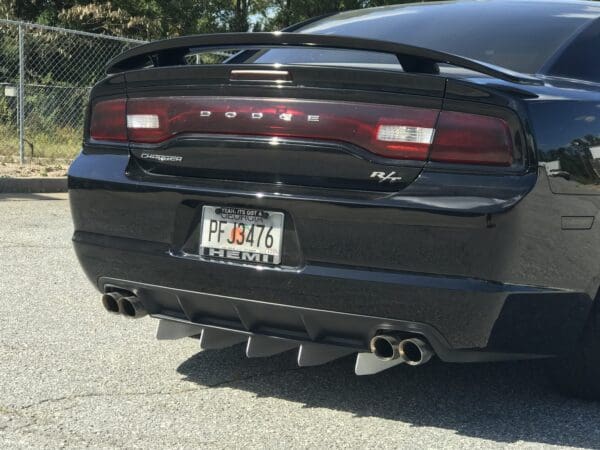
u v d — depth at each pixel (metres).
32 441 2.92
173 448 2.89
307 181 2.98
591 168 3.02
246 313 3.12
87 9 22.05
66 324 4.36
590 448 3.00
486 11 3.85
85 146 3.51
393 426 3.14
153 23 22.89
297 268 2.98
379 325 2.91
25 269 5.56
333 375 3.68
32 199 9.10
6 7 22.52
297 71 2.96
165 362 3.81
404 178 2.86
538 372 3.79
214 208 3.13
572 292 3.02
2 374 3.58
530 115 2.85
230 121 3.09
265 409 3.28
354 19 4.14
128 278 3.36
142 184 3.25
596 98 3.19
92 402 3.30
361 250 2.88
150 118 3.28
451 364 3.86
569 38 3.54
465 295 2.78
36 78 13.46
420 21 3.86
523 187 2.77
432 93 2.84
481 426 3.16
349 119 2.91
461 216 2.76
